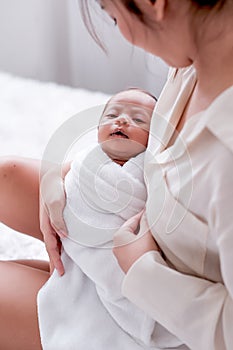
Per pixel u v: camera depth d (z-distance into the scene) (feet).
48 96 7.48
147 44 2.85
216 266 2.99
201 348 2.91
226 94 2.70
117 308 3.28
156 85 7.50
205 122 2.74
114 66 7.97
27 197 3.99
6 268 3.69
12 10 8.32
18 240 4.77
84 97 7.46
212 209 2.72
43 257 4.55
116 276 3.26
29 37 8.41
